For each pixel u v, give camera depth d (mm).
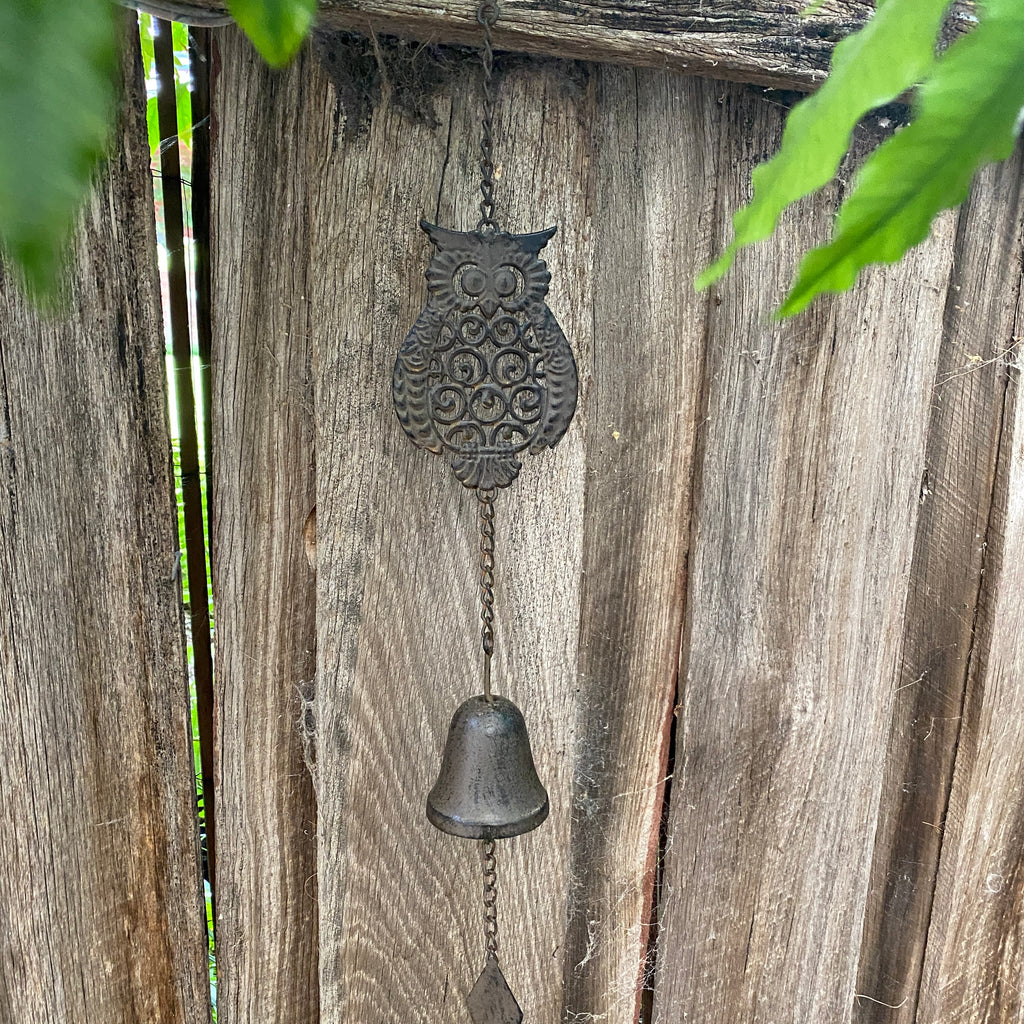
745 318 729
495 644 736
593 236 695
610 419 722
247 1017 753
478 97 664
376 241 667
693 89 695
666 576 757
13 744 642
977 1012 912
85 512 639
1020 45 115
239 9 119
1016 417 784
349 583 706
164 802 694
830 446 764
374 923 759
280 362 672
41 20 86
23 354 608
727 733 792
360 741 729
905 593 806
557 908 792
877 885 864
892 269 742
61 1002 682
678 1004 838
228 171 641
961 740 838
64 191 86
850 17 643
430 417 647
